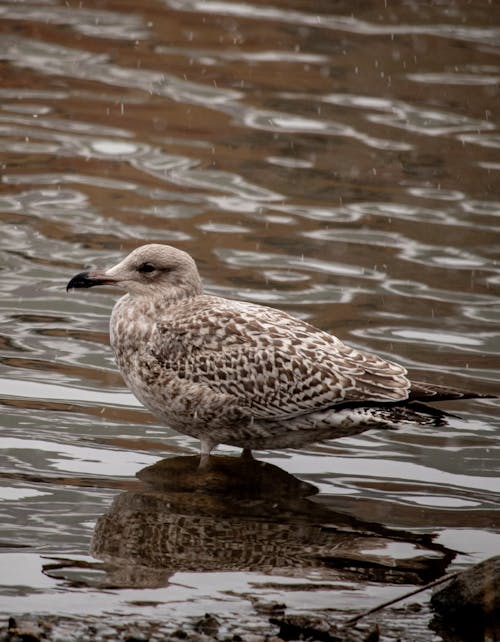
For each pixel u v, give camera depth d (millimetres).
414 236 17234
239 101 22125
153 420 12453
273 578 9367
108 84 22469
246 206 17984
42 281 15320
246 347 11453
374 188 18812
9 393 12555
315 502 10875
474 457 11945
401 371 11445
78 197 17938
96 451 11570
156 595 8945
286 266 16094
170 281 12000
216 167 19375
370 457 11969
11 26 24953
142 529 10062
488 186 19031
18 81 22250
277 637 8320
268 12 26891
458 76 23875
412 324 14602
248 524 10328
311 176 19188
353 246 16828
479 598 8836
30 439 11641
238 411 11477
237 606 8859
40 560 9367
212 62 23891
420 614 8906
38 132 20203
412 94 22875
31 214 17266
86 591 8938
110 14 26156
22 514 10141
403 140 20734
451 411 12844
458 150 20422
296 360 11359
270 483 11242
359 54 24750
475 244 17031
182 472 11383
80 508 10367
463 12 27500
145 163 19328
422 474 11547
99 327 14328
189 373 11539
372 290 15516
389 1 27906
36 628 8211
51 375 13070
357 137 20797
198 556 9672
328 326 14406
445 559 9859
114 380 13133
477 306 15188
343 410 11336
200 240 16766
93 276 11969
